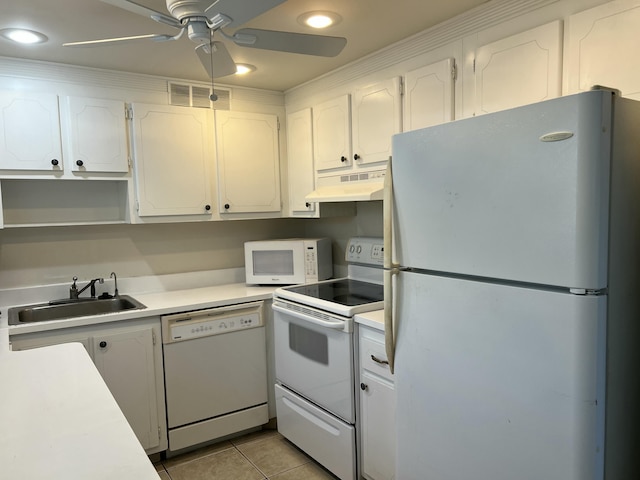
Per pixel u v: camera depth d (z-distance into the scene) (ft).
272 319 9.61
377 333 6.80
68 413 3.88
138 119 8.87
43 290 9.05
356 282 9.97
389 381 6.63
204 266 10.96
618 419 3.91
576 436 3.69
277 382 9.34
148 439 8.28
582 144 3.52
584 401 3.65
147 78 9.02
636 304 3.97
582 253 3.58
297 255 10.14
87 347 7.70
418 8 6.30
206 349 8.81
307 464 8.41
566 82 5.43
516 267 4.03
